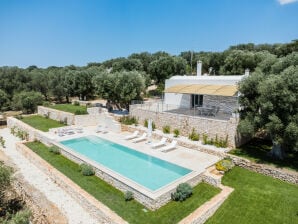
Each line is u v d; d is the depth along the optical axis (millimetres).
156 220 14094
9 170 16156
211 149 23938
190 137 27328
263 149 24156
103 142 29484
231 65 60438
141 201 15914
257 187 17844
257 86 22000
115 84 40000
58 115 41875
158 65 67500
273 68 25781
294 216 14453
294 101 18375
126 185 17125
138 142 28375
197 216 14008
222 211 15398
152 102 40188
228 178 19328
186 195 16281
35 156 25094
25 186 19484
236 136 24297
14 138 36188
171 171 20453
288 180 18453
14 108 60906
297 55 24188
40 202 17156
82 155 23562
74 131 33438
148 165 21906
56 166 22375
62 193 18641
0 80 67375
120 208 15344
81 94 64250
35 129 34625
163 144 27094
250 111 23406
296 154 22609
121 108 43688
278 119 19156
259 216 14641
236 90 26953
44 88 73812
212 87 30312
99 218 15156
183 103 36969
